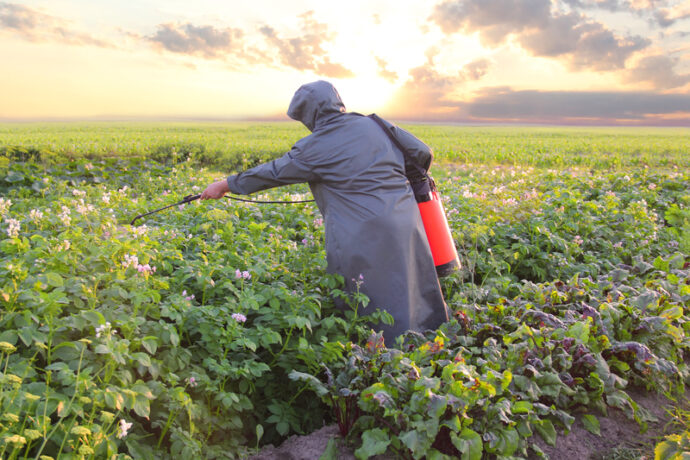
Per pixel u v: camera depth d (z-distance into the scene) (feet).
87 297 9.39
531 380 9.31
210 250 14.66
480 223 19.03
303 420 10.71
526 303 12.17
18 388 6.75
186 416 8.73
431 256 11.85
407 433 7.77
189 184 34.78
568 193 24.84
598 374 9.98
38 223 15.98
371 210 11.29
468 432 7.79
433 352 9.83
